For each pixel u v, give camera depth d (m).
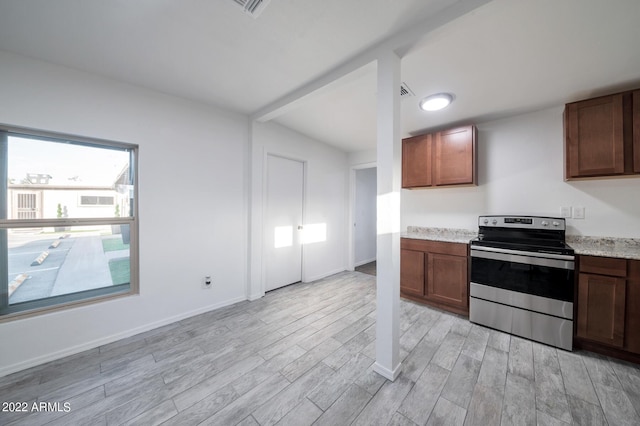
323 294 3.30
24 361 1.76
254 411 1.40
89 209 2.11
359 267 4.92
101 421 1.33
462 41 1.56
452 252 2.69
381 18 1.44
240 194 3.01
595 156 2.09
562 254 2.04
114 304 2.14
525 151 2.67
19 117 1.77
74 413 1.39
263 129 3.13
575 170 2.18
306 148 3.77
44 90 1.85
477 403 1.45
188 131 2.57
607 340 1.89
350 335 2.23
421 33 1.46
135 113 2.24
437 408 1.42
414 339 2.17
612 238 2.25
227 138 2.88
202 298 2.69
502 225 2.68
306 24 1.50
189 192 2.59
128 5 1.35
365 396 1.51
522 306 2.21
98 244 2.15
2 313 1.79
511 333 2.27
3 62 1.72
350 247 4.59
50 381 1.63
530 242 2.44
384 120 1.66
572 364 1.82
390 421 1.33
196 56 1.83
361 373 1.72
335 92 2.33
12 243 1.83
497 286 2.34
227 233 2.89
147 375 1.70
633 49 1.59
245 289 3.08
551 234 2.42
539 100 2.35
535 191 2.61
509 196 2.76
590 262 1.96
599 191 2.30
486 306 2.40
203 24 1.50
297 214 3.76
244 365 1.80
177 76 2.10
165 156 2.42
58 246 1.99
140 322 2.28
